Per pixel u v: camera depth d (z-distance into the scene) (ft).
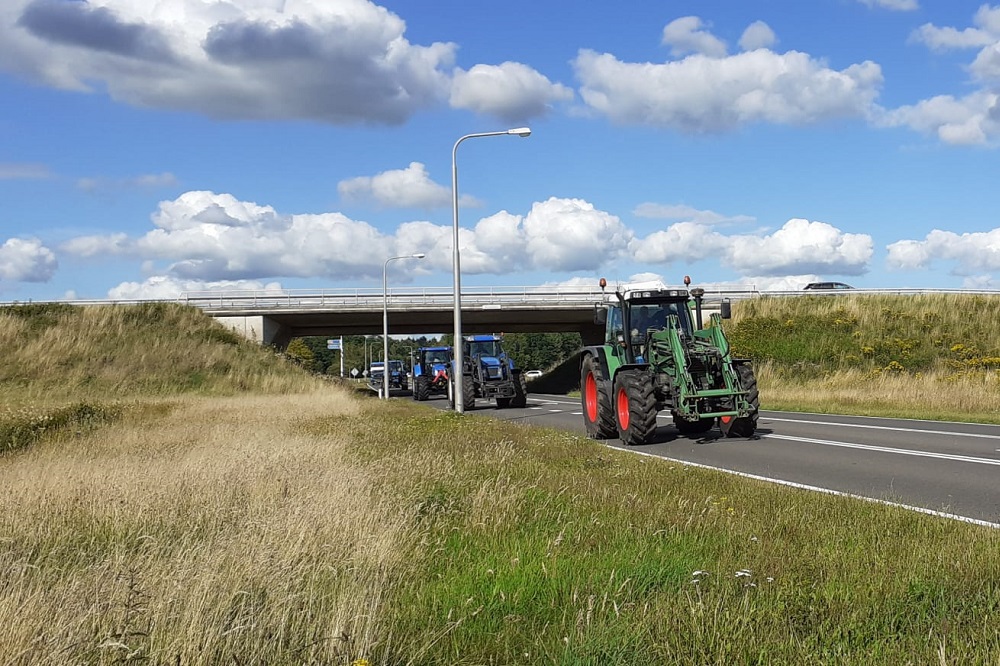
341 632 12.98
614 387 54.03
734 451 44.68
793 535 20.76
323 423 64.18
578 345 422.82
